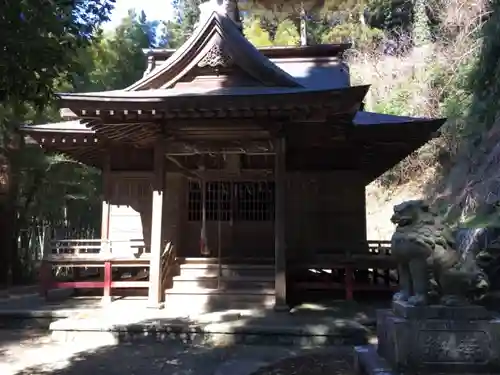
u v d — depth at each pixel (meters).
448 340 4.87
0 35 3.73
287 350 7.48
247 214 12.80
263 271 11.17
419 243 5.05
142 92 10.03
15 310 9.50
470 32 16.36
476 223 10.52
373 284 10.83
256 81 10.27
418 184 21.81
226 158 12.41
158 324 8.19
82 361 6.86
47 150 12.70
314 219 11.89
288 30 30.11
